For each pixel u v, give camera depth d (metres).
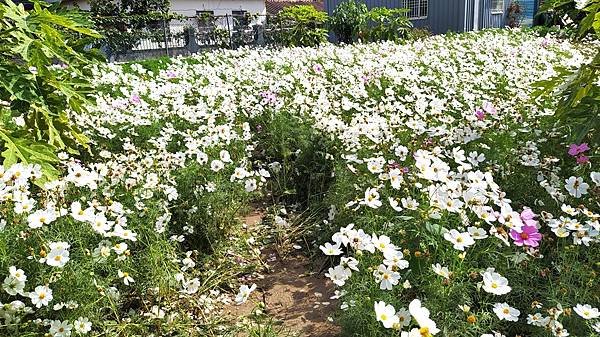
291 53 10.57
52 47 3.01
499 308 2.05
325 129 4.30
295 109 5.29
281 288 3.14
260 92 6.32
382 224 2.74
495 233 2.29
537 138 3.74
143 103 5.66
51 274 2.22
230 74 7.98
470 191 2.48
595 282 2.27
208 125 4.61
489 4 20.86
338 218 3.31
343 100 5.22
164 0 20.44
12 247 2.26
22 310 2.13
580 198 2.83
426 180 2.87
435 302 2.20
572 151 3.06
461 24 20.14
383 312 1.90
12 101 3.11
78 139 3.52
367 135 3.68
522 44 10.27
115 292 2.50
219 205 3.46
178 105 5.39
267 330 2.53
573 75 3.40
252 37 19.89
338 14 18.53
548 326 2.01
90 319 2.33
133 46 18.02
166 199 3.33
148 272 2.72
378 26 17.78
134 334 2.51
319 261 3.41
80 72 3.32
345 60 8.97
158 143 4.28
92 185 2.83
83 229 2.47
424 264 2.39
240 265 3.32
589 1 3.21
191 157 3.98
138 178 3.21
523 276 2.40
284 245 3.62
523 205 3.07
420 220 2.48
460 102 5.37
